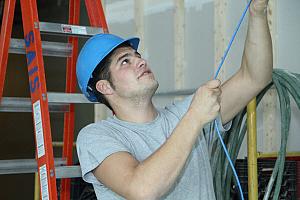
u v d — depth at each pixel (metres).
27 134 5.54
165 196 1.65
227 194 2.20
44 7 5.61
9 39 2.25
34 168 2.26
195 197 1.68
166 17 3.79
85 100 2.20
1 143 5.59
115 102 1.80
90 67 1.83
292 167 2.44
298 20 3.36
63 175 2.12
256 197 2.11
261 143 3.26
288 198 2.42
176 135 1.43
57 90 5.35
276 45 3.25
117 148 1.57
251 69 1.82
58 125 5.24
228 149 2.20
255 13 1.77
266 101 3.25
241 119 2.20
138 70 1.76
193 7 3.62
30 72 2.17
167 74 3.79
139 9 3.96
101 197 1.68
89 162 1.61
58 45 2.42
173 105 1.91
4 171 2.20
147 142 1.71
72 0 2.61
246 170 2.41
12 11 2.27
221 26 3.36
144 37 3.96
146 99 1.76
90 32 2.35
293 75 2.13
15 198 5.43
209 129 1.88
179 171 1.42
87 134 1.68
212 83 1.44
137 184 1.41
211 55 3.45
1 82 2.22
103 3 4.25
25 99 2.26
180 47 3.67
